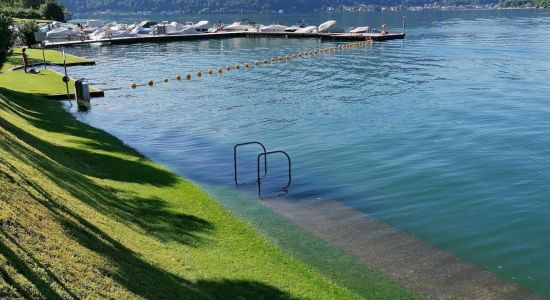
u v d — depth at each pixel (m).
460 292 10.95
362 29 81.50
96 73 46.03
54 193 10.60
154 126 26.69
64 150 17.56
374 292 10.77
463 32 89.50
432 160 20.42
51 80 36.56
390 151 21.75
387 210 15.62
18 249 6.82
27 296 5.81
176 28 85.88
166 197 15.00
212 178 18.45
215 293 9.35
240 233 13.22
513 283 11.46
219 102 33.22
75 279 7.01
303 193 16.98
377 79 41.69
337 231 13.96
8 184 9.13
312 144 22.98
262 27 88.88
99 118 28.41
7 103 22.62
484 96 33.78
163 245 10.96
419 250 12.93
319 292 10.44
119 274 7.97
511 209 15.58
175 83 41.16
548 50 58.72
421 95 34.50
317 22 147.12
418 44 69.94
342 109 30.36
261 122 27.45
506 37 77.00
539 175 18.41
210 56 59.41
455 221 14.80
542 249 13.05
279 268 11.34
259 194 16.83
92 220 10.26
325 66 50.06
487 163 19.91
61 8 114.56
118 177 16.34
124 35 79.38
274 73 46.19
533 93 34.44
